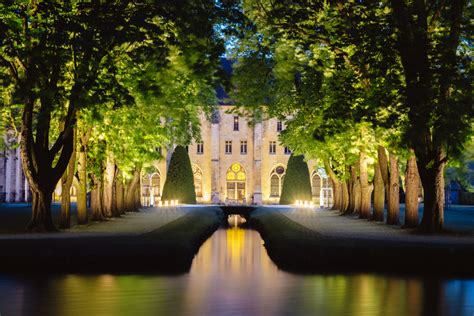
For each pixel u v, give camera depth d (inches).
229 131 3651.6
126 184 2299.5
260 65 1599.4
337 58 1098.1
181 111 1449.3
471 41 1149.1
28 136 1229.1
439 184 1245.1
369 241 1053.2
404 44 1063.0
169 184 3208.7
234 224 2586.1
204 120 3553.2
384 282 841.5
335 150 1697.8
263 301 739.4
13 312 658.8
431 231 1241.4
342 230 1358.3
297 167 3253.0
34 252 875.4
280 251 1087.6
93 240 1032.8
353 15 1104.2
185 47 975.6
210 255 1279.5
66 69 1138.7
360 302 724.7
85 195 1524.4
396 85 1069.8
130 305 705.6
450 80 1027.3
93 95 957.2
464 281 842.2
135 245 960.3
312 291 788.6
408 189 1387.8
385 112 1098.1
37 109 1371.8
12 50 986.7
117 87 978.7
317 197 3590.1
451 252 904.9
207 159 3629.4
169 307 704.4
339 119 1100.5
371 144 1343.5
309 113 1497.3
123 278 849.5
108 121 1434.5
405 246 960.9
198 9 986.1
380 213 1712.6
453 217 2005.4
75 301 713.0
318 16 1162.6
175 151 3218.5
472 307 696.4
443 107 1023.0
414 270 912.9
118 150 1592.0
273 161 3646.7
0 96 1314.0
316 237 1145.4
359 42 1062.4
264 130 3636.8
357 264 938.1
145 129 1526.8
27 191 3334.2
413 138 1038.4
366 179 1817.2
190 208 2696.9
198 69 967.0
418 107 1039.0
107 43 967.6
